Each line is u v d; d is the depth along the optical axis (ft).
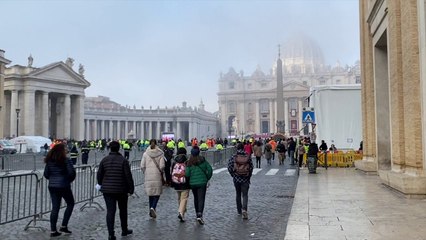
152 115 427.33
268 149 111.96
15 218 34.83
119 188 28.66
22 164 94.58
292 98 496.64
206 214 37.81
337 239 25.77
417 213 33.68
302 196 45.27
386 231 27.53
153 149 36.37
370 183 56.54
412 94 41.86
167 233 30.42
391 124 49.21
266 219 34.96
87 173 44.29
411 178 41.11
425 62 40.04
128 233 30.12
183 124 462.19
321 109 93.35
